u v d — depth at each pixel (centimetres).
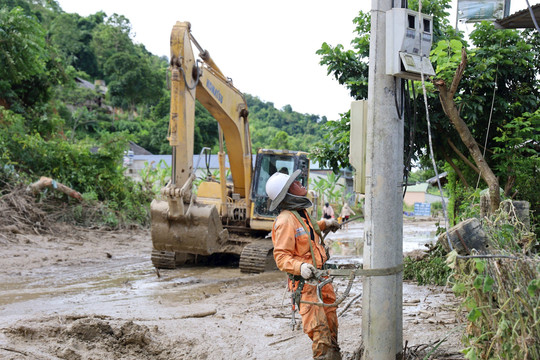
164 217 984
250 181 1236
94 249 1461
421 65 372
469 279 321
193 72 984
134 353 501
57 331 509
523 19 843
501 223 358
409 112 407
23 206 1639
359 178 394
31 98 2623
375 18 382
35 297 835
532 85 918
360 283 867
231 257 1295
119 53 7194
